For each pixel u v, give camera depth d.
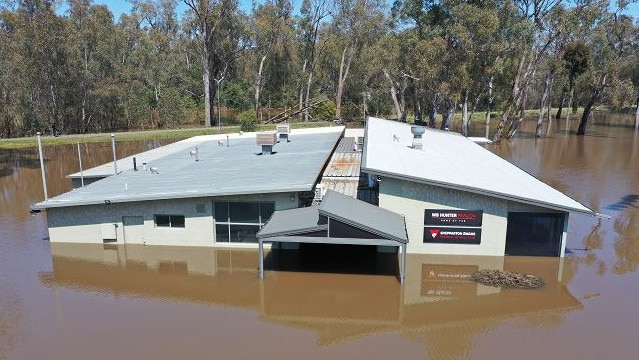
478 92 48.94
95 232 17.81
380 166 16.39
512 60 45.44
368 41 60.84
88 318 12.48
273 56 64.56
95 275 15.34
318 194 18.20
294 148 25.78
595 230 20.02
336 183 19.80
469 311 12.75
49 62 46.50
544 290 13.93
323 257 16.45
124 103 56.81
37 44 44.47
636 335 11.45
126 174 21.91
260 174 18.88
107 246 17.77
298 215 15.64
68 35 47.56
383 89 65.56
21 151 41.59
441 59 39.88
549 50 56.44
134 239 17.83
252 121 54.19
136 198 16.81
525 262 16.00
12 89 45.62
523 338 11.35
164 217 17.58
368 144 20.80
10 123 50.00
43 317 12.53
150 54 62.81
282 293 13.88
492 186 16.28
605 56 57.59
